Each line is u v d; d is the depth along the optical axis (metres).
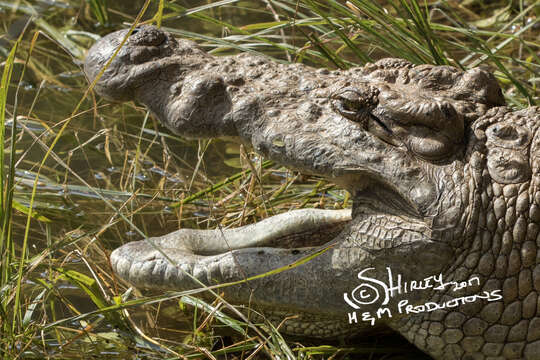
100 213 5.64
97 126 6.59
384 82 4.19
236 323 4.38
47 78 7.14
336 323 4.40
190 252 4.59
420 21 6.08
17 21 7.90
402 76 4.35
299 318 4.42
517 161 4.01
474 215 3.93
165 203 5.83
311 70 4.47
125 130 6.29
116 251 4.64
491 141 4.07
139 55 4.43
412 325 4.17
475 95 4.26
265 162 6.08
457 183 3.95
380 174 4.00
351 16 6.24
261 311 4.38
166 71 4.39
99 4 7.79
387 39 6.46
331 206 5.87
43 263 4.97
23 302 4.72
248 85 4.32
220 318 4.39
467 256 3.97
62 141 6.41
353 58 7.32
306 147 4.10
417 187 3.94
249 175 5.98
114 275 4.76
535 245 4.00
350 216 4.78
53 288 4.66
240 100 4.23
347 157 4.05
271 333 4.34
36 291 4.85
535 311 4.07
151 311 4.82
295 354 4.50
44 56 7.48
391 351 4.48
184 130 4.29
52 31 7.62
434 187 3.94
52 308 4.55
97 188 5.87
